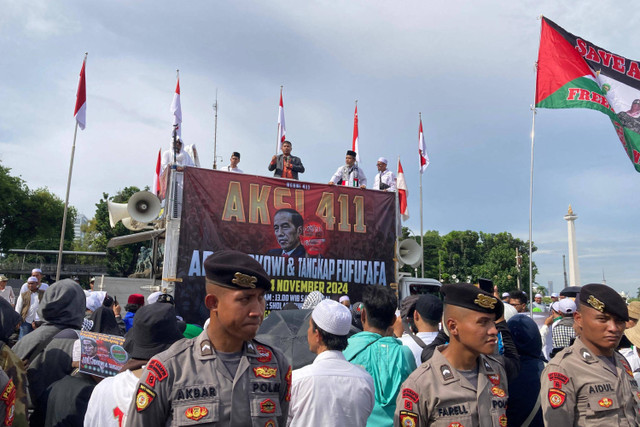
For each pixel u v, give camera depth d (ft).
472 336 8.12
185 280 30.99
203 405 6.13
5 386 8.00
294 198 34.91
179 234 31.48
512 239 168.66
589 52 29.35
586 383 9.42
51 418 9.92
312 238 34.86
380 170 46.01
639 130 28.68
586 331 9.78
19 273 167.43
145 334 8.57
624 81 29.25
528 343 12.16
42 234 151.64
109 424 8.07
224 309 6.39
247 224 33.14
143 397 6.15
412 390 8.25
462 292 8.29
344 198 36.42
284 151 43.32
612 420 9.21
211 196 32.53
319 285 34.50
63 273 153.17
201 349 6.53
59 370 11.12
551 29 29.60
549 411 9.54
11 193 140.56
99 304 22.47
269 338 15.33
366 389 9.77
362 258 36.19
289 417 9.52
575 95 28.68
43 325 12.17
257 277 6.44
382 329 11.87
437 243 176.86
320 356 10.02
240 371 6.44
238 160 42.55
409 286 39.29
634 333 12.31
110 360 10.66
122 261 149.79
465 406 8.05
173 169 32.40
